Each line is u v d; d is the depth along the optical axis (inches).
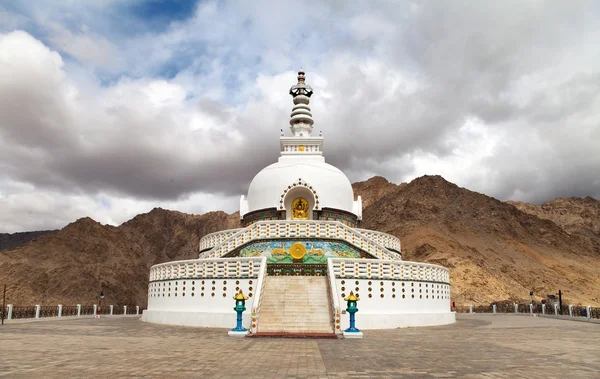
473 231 5128.0
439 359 634.2
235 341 837.2
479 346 780.6
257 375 517.0
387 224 5319.9
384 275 1190.9
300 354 673.6
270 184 1560.0
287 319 1005.2
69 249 4753.9
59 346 763.4
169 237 6141.7
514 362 613.3
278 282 1137.4
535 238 5674.2
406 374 527.5
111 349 724.7
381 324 1135.6
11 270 4227.4
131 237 5753.0
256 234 1349.7
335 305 976.3
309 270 1262.3
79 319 1610.5
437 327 1187.3
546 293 4010.8
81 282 4247.0
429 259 3922.2
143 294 4707.2
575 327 1223.5
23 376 509.7
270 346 766.5
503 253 4837.6
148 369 550.9
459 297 3262.8
